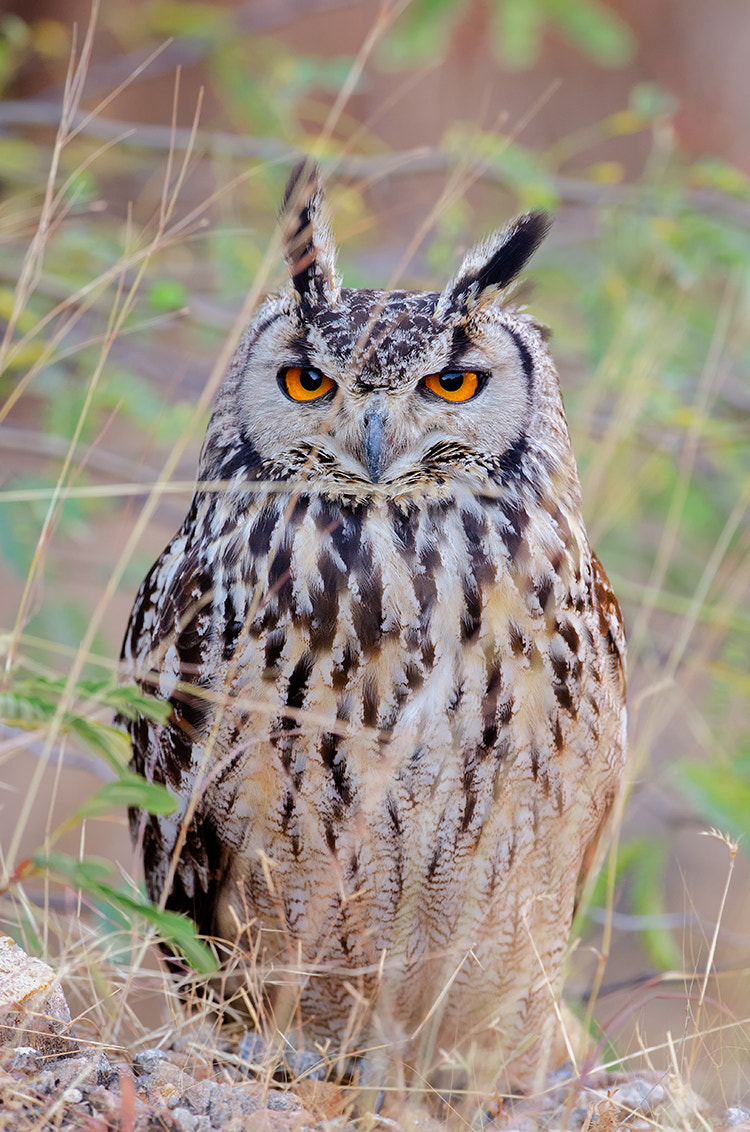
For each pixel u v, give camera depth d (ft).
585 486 35.65
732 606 36.60
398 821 24.03
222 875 25.88
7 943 21.34
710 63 78.54
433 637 23.44
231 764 24.04
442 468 24.30
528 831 24.85
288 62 40.32
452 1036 26.58
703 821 36.68
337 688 23.34
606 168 39.42
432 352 24.14
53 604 33.06
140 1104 19.19
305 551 23.68
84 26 61.82
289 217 26.11
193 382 38.99
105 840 49.60
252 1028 25.88
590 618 24.86
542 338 26.58
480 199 44.62
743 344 41.93
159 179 41.04
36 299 35.63
